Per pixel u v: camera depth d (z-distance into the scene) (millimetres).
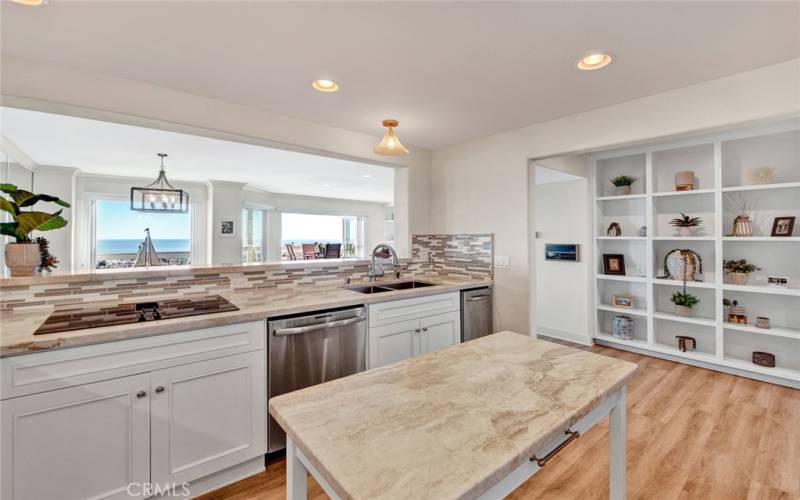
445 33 1629
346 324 2254
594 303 4207
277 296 2395
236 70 1981
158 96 2176
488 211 3309
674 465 2008
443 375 1222
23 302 1878
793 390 2955
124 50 1764
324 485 814
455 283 3096
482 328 3213
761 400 2785
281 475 1949
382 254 3293
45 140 3709
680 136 2311
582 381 1176
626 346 4016
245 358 1891
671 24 1564
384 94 2312
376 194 8594
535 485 1877
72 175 5145
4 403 1341
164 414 1661
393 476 704
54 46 1720
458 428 886
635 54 1827
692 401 2781
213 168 5242
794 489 1804
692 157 3664
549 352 1463
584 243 4215
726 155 3451
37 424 1398
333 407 996
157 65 1917
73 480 1466
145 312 1868
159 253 6457
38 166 4883
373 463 745
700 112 2166
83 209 5711
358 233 10320
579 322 4277
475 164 3404
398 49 1771
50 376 1416
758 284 3322
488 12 1476
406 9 1453
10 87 1799
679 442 2229
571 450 2172
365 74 2035
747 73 2018
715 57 1857
